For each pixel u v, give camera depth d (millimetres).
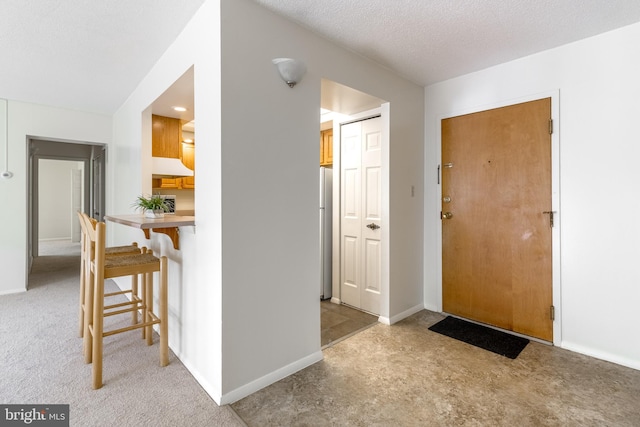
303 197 2094
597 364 2145
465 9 1898
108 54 2475
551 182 2418
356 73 2455
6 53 2445
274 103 1917
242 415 1637
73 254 6172
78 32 2148
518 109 2570
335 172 3430
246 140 1785
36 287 3914
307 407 1706
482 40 2266
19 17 1962
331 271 3693
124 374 1990
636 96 2057
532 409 1691
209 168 1793
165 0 1808
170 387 1857
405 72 2822
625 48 2090
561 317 2395
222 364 1707
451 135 2996
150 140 3109
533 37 2227
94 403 1704
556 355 2273
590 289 2262
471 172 2865
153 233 2715
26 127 3689
